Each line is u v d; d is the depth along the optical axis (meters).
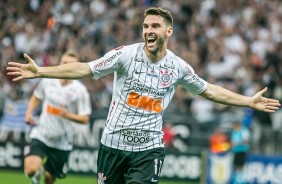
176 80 13.27
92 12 40.38
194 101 34.22
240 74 37.41
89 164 29.34
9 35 37.94
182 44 39.16
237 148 27.58
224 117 32.19
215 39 40.19
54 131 19.39
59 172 19.98
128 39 38.56
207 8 42.53
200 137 31.67
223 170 28.20
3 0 40.16
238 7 43.16
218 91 13.76
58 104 19.42
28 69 12.13
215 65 38.22
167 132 31.20
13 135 30.08
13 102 30.20
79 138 29.72
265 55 39.72
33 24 39.22
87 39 38.31
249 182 28.27
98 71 12.77
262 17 42.91
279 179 28.53
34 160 19.00
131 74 12.96
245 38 41.00
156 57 12.97
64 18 39.22
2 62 35.44
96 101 32.66
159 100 13.15
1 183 25.73
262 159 28.42
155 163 13.17
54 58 35.69
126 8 40.88
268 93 35.22
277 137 31.78
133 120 13.10
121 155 13.29
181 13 41.66
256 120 32.00
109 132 13.28
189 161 29.81
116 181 13.59
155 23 12.77
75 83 19.73
